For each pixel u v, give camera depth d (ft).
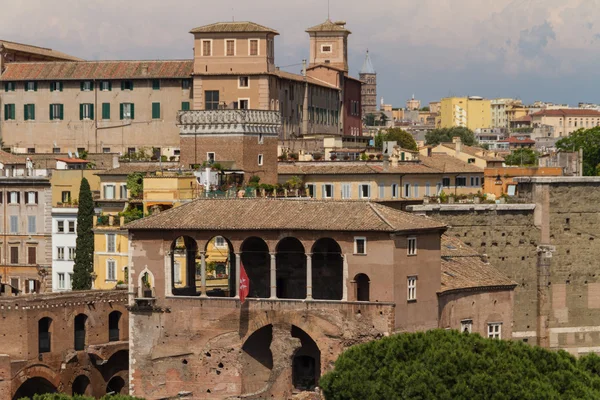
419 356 612.70
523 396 572.92
